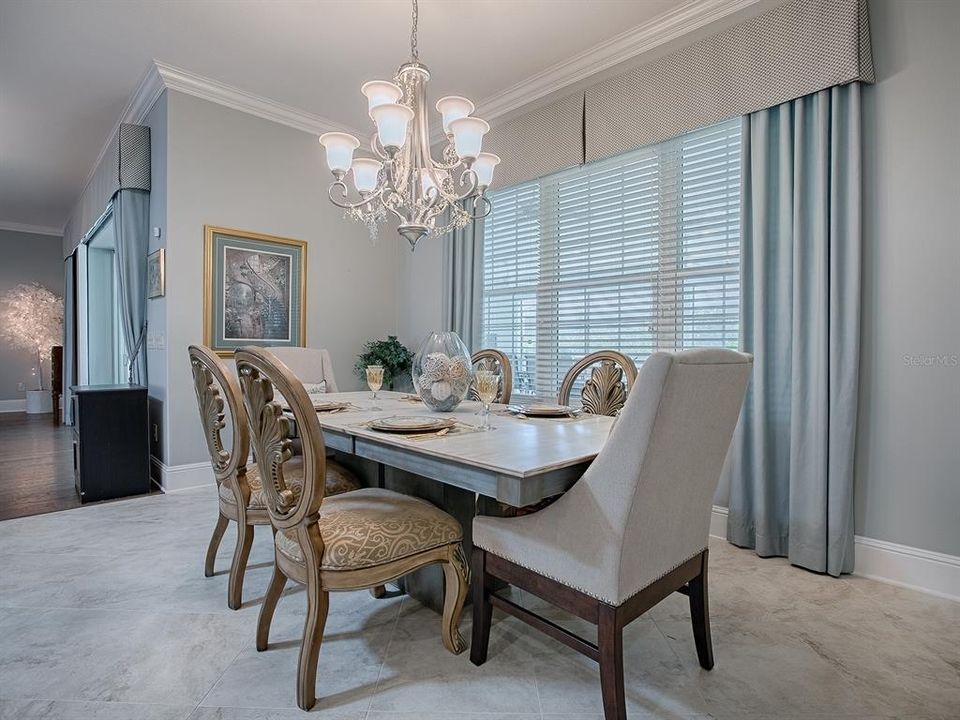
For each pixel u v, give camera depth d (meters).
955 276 2.02
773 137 2.46
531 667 1.58
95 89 3.60
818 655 1.65
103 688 1.46
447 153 2.68
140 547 2.49
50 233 7.81
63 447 4.93
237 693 1.44
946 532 2.05
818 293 2.27
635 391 1.18
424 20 2.81
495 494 1.29
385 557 1.47
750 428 2.53
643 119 2.96
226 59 3.21
